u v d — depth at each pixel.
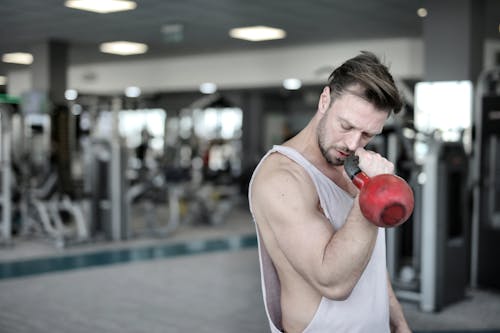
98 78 13.99
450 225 4.70
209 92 14.34
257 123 14.74
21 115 9.64
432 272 4.46
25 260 6.34
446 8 6.09
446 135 5.54
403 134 4.78
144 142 12.93
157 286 5.24
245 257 6.61
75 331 3.97
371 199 1.02
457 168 4.61
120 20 8.42
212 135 15.45
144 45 10.91
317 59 11.19
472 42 6.02
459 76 6.04
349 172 1.12
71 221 9.23
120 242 7.45
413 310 4.51
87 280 5.46
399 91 1.17
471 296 4.93
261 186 1.22
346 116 1.15
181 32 8.85
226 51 11.85
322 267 1.10
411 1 7.14
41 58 10.25
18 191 7.69
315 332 1.24
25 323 4.13
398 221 1.03
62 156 9.76
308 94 14.98
